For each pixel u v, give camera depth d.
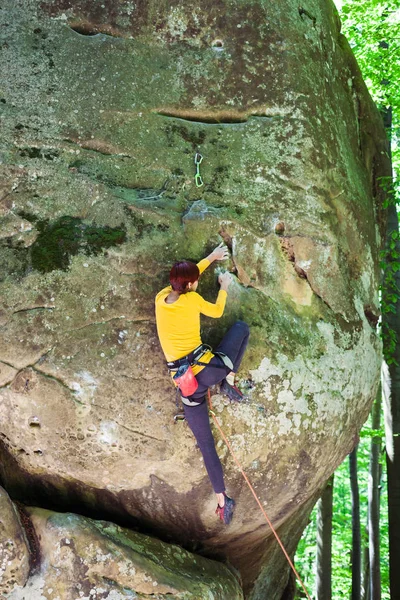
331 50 6.54
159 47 5.43
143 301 4.74
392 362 8.77
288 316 5.28
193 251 4.95
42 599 4.57
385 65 9.70
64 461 4.86
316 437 5.31
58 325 4.64
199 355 4.37
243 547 6.11
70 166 4.97
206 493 5.12
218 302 4.54
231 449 4.89
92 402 4.63
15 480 5.21
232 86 5.47
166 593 4.80
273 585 7.38
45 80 5.12
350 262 6.03
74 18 5.35
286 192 5.41
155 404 4.70
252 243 5.16
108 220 4.87
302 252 5.44
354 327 5.82
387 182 7.53
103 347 4.64
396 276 8.75
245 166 5.32
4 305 4.64
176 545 5.43
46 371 4.61
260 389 4.95
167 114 5.31
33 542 4.75
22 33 5.22
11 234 4.77
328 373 5.38
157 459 4.81
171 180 5.14
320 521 10.45
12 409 4.70
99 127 5.10
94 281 4.70
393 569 8.43
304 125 5.62
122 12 5.41
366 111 7.19
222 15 5.56
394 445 8.72
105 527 4.93
